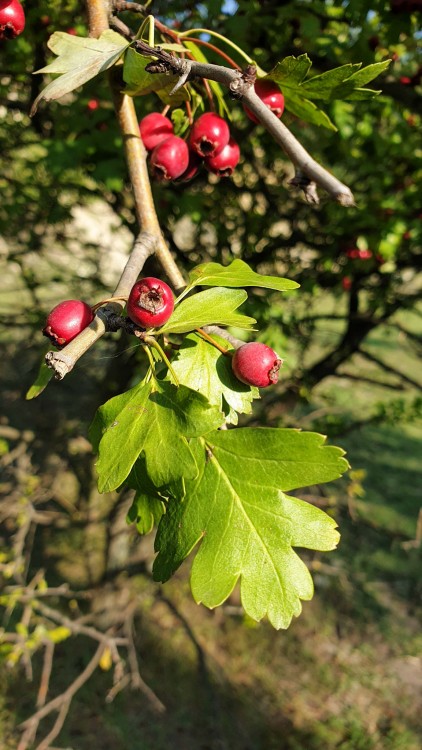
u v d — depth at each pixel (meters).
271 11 3.65
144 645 7.89
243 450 1.15
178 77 1.28
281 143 1.07
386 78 3.63
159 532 1.14
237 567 1.09
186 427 1.04
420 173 4.88
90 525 7.56
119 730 6.76
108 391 6.33
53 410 7.58
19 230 5.97
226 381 1.20
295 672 7.88
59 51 1.21
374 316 6.17
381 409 6.48
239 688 7.53
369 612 8.76
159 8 4.07
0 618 7.36
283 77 1.30
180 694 7.37
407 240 4.84
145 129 1.49
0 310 8.34
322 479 1.11
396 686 7.79
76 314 1.07
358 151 4.85
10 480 7.72
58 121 4.54
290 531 1.10
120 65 1.34
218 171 1.55
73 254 6.80
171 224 5.23
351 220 4.36
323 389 9.96
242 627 8.42
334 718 7.18
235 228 5.71
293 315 4.82
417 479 11.37
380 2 2.91
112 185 3.76
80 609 7.95
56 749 5.26
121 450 1.04
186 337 1.24
